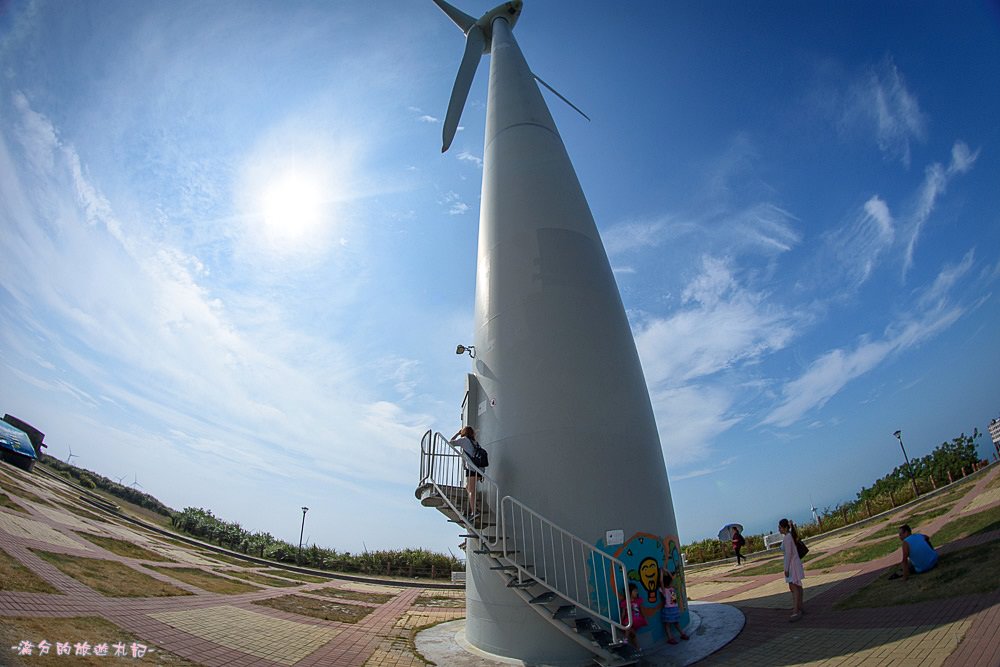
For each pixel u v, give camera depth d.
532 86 15.24
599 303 11.47
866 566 12.40
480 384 11.71
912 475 25.88
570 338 10.86
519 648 9.27
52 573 10.47
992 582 7.64
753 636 8.74
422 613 14.73
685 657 8.20
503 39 17.00
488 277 12.32
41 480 25.53
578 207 12.83
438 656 9.56
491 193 13.41
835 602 9.70
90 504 25.16
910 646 6.36
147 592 11.57
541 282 11.45
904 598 8.48
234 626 10.27
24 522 14.27
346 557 29.20
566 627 8.60
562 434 10.10
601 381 10.60
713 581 17.42
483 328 12.02
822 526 24.00
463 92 18.70
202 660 7.84
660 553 9.77
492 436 10.89
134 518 26.66
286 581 19.53
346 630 11.40
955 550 10.35
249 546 28.91
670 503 10.74
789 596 11.49
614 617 8.92
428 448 11.39
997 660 5.29
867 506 23.23
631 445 10.30
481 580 10.22
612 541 9.42
